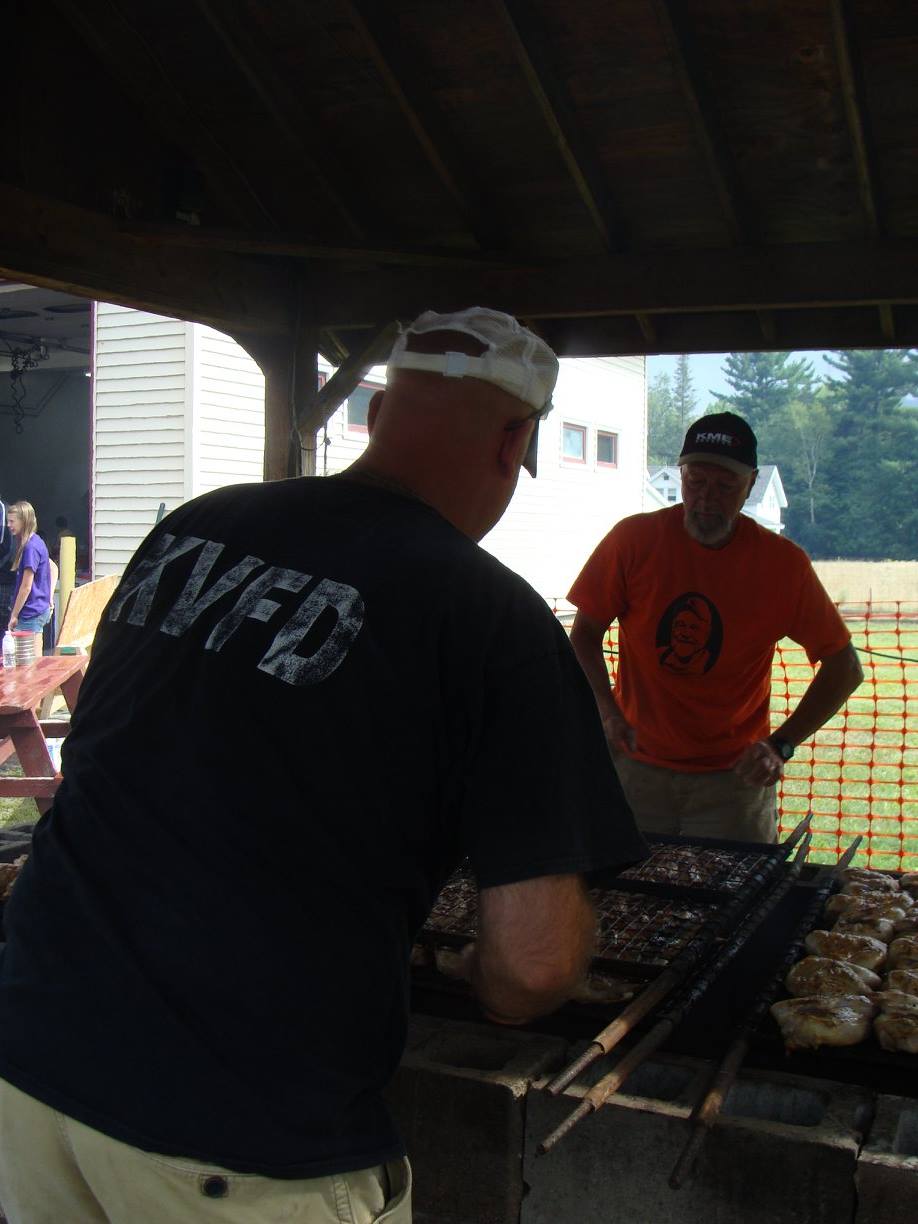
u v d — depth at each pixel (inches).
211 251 170.2
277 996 50.3
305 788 51.6
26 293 542.6
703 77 139.6
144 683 56.4
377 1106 54.3
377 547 55.6
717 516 139.6
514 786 52.5
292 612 54.4
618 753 151.8
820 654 146.4
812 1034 79.5
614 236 167.0
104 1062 50.6
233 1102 49.5
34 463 843.4
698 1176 73.7
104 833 54.3
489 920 52.0
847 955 97.6
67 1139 50.9
